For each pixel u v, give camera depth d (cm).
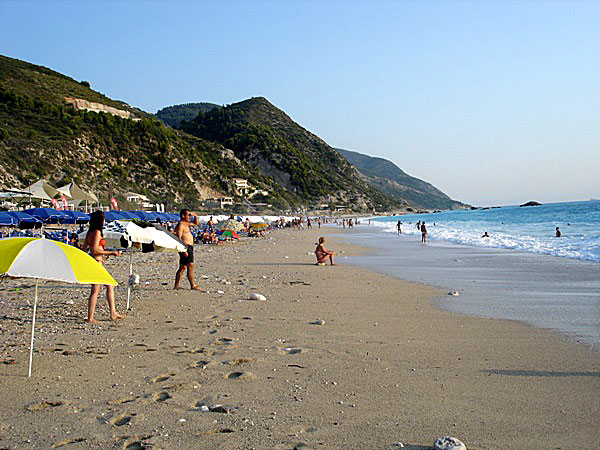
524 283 1409
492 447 384
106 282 564
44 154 7912
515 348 693
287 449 379
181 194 10506
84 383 530
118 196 7831
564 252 2356
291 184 17550
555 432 412
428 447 383
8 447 380
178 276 1218
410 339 746
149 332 772
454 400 488
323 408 465
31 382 531
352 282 1441
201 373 569
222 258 2300
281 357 641
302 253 2666
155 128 11562
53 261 541
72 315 893
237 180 13388
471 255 2408
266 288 1289
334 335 769
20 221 2942
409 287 1340
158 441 390
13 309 941
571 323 859
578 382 542
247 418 439
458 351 677
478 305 1054
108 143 9756
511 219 8131
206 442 390
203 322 854
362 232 5856
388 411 459
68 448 379
